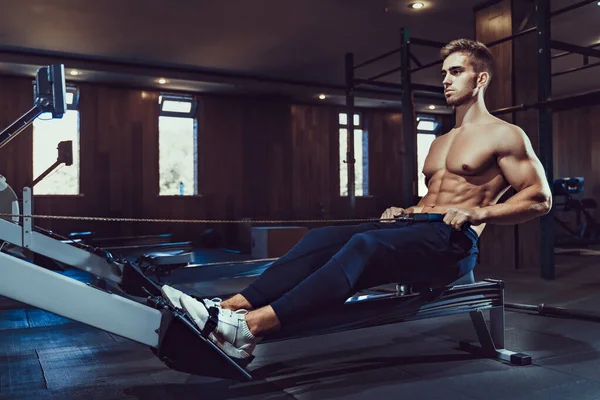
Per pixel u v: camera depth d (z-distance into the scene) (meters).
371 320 1.67
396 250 1.59
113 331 1.35
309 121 9.91
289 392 1.58
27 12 5.45
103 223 8.19
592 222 8.55
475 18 5.46
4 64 6.93
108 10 5.44
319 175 9.96
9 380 1.71
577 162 10.20
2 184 2.97
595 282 4.03
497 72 5.17
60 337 2.36
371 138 10.54
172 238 8.67
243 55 7.21
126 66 7.49
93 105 8.16
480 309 1.93
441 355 1.99
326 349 2.11
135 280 2.38
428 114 11.05
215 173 9.10
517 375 1.72
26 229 2.45
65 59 7.08
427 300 1.79
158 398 1.53
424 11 5.59
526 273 4.61
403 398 1.50
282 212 9.56
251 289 1.61
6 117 7.54
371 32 6.26
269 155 9.48
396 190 10.73
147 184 8.53
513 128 1.74
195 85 8.34
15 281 1.28
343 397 1.52
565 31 6.29
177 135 9.02
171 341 1.36
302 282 1.48
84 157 8.07
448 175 1.86
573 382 1.64
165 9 5.45
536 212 1.64
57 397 1.54
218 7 5.43
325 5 5.41
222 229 9.09
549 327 2.45
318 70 8.09
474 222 1.60
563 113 10.43
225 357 1.39
